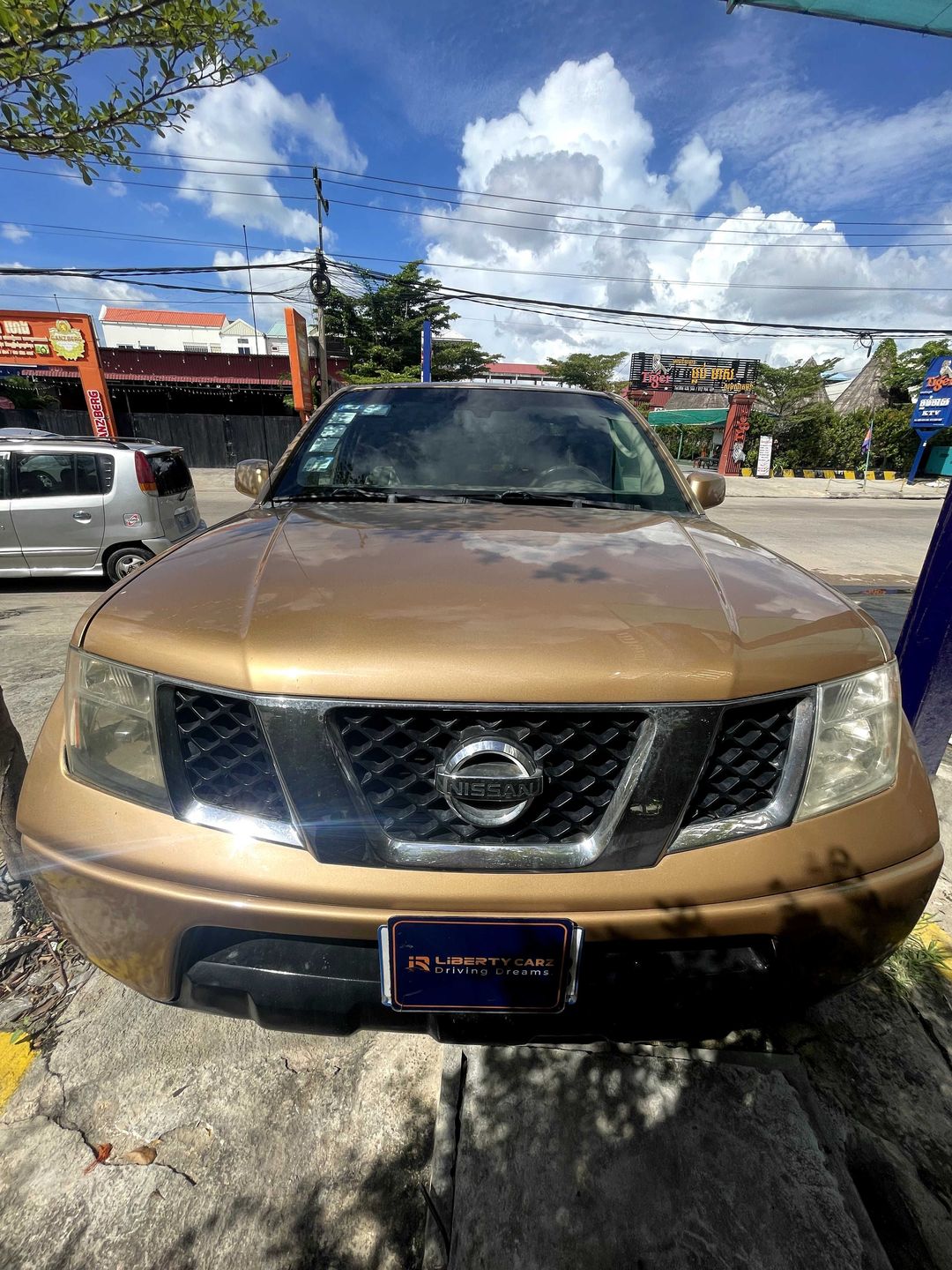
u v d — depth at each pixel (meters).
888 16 2.74
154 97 1.79
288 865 1.07
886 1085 1.49
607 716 1.08
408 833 1.09
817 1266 1.16
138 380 24.33
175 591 1.31
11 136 1.70
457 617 1.15
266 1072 1.49
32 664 4.25
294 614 1.17
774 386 33.34
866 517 14.74
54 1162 1.31
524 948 1.07
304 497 2.06
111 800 1.17
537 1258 1.16
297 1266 1.16
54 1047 1.55
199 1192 1.26
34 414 20.86
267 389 25.06
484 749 1.04
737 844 1.11
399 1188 1.28
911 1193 1.28
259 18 1.76
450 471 2.17
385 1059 1.53
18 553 6.19
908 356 31.47
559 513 1.89
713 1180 1.28
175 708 1.14
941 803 2.47
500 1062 1.50
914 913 1.22
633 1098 1.43
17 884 1.90
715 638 1.15
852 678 1.22
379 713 1.07
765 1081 1.47
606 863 1.08
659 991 1.14
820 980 1.18
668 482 2.19
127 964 1.18
